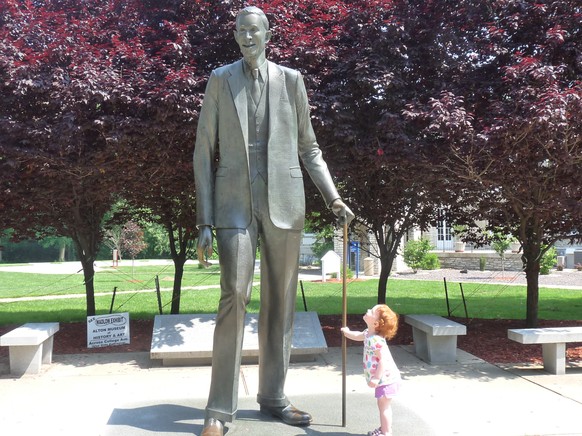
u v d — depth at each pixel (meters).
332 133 7.53
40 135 7.09
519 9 7.71
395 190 9.38
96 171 7.71
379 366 4.08
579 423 4.89
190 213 10.05
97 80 6.80
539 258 9.35
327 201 4.63
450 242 33.28
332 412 4.63
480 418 5.04
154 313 12.34
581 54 7.20
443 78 7.80
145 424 4.31
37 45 7.60
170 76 6.88
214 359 4.23
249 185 4.29
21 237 10.20
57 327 7.70
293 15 8.00
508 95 7.30
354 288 18.45
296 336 7.68
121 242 31.22
